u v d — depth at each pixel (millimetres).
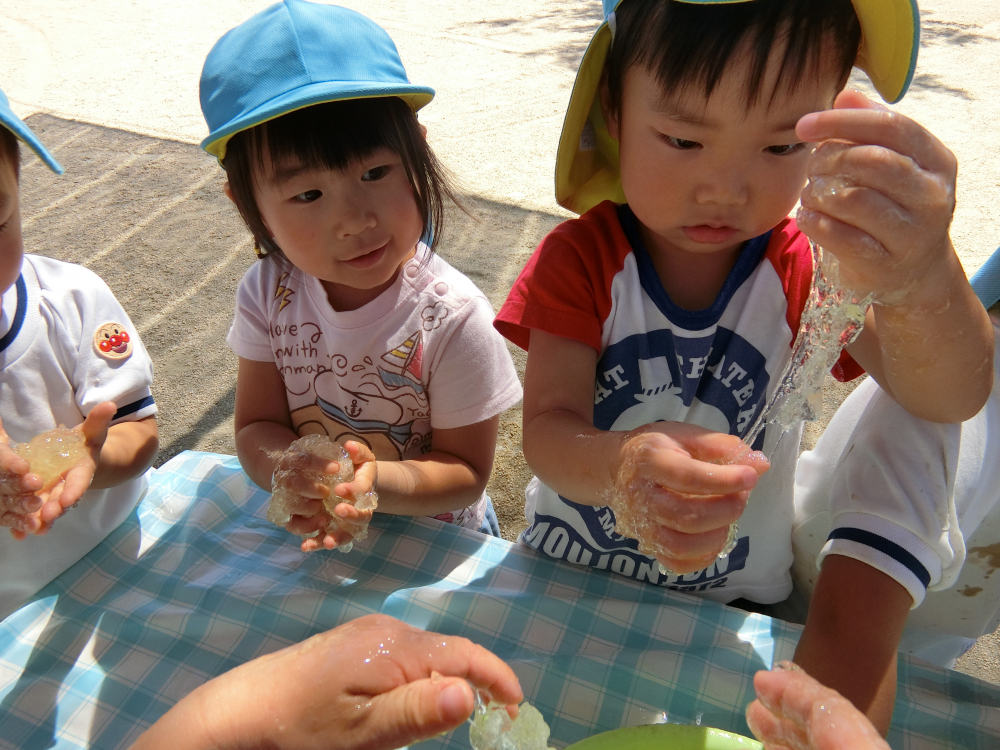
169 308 2658
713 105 787
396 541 1218
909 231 636
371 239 1052
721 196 839
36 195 3393
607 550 1180
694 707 963
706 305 1043
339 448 1038
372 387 1247
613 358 1051
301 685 648
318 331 1240
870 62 893
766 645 1027
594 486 822
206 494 1320
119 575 1193
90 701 1005
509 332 1054
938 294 747
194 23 5656
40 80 4598
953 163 650
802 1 747
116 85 4531
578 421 937
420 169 1104
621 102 887
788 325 1025
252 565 1200
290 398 1320
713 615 1076
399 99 1079
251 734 644
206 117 1094
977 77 4266
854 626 874
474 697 641
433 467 1226
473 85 4445
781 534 1153
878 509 899
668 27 785
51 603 1142
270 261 1276
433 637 673
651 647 1043
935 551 892
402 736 595
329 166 998
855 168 624
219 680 700
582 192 1123
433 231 1229
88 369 1183
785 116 792
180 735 659
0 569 1127
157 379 2350
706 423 1083
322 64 1012
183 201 3324
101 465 1132
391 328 1210
